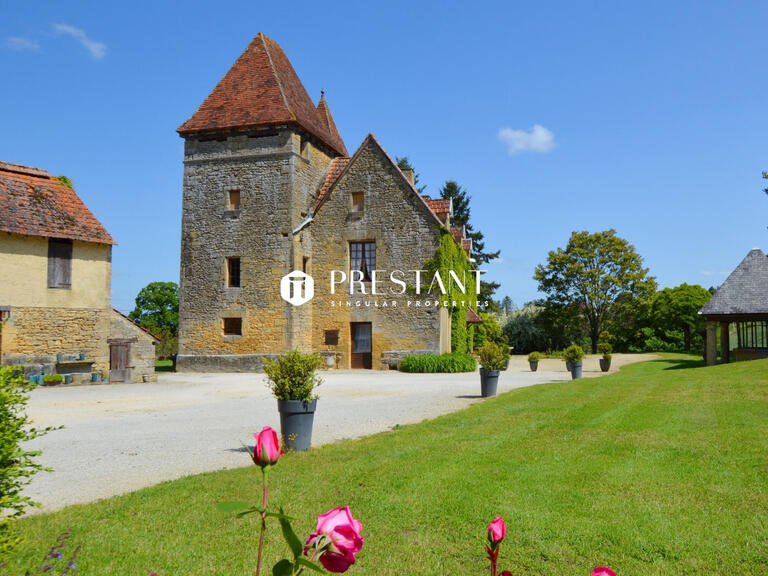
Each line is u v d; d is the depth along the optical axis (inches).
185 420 487.5
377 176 1098.7
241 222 1108.5
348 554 67.0
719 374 722.2
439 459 306.7
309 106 1239.5
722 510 220.8
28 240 828.0
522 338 2025.1
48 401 637.3
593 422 410.3
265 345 1077.1
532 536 200.2
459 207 2096.5
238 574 176.6
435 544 197.3
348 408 540.4
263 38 1193.4
